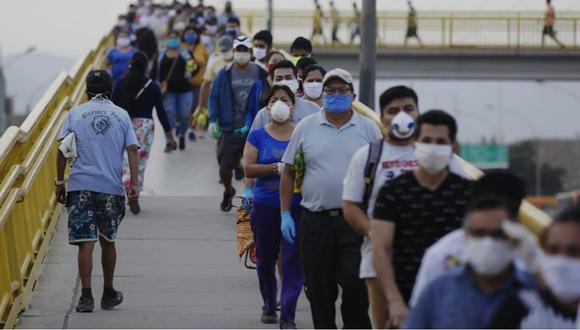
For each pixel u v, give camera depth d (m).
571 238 9.66
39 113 22.66
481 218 9.95
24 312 19.47
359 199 14.47
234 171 34.06
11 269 18.89
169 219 27.94
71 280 21.88
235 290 21.50
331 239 16.16
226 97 27.61
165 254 24.33
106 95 19.55
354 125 16.45
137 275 22.48
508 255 9.92
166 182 34.06
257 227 18.88
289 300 18.19
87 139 19.09
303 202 16.41
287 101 19.00
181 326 18.72
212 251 24.73
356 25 97.62
